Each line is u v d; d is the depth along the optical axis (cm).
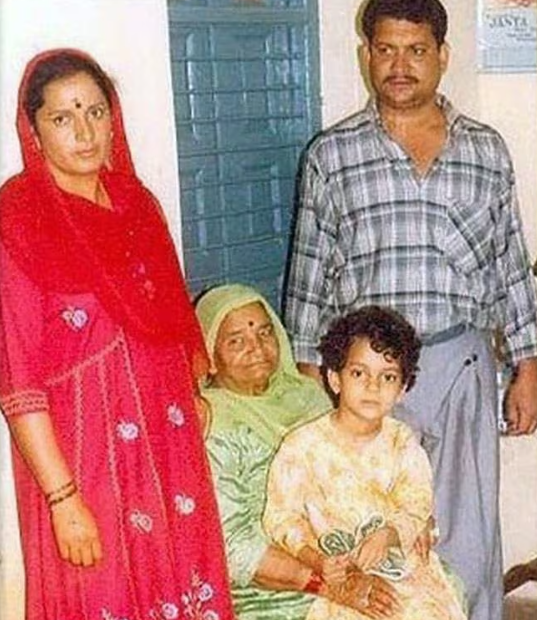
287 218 291
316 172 271
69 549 209
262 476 238
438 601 239
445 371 271
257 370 244
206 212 268
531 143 317
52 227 207
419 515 245
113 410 213
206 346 241
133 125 227
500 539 301
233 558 233
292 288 276
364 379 240
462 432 275
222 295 245
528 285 285
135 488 216
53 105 207
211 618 227
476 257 273
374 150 267
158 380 219
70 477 209
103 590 214
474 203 270
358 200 268
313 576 235
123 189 219
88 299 210
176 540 222
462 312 272
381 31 261
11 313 204
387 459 243
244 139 276
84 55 212
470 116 316
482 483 279
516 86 316
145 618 218
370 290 270
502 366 293
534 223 320
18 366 205
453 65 309
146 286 218
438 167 268
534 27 313
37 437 206
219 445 235
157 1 230
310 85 290
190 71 261
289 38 286
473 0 313
